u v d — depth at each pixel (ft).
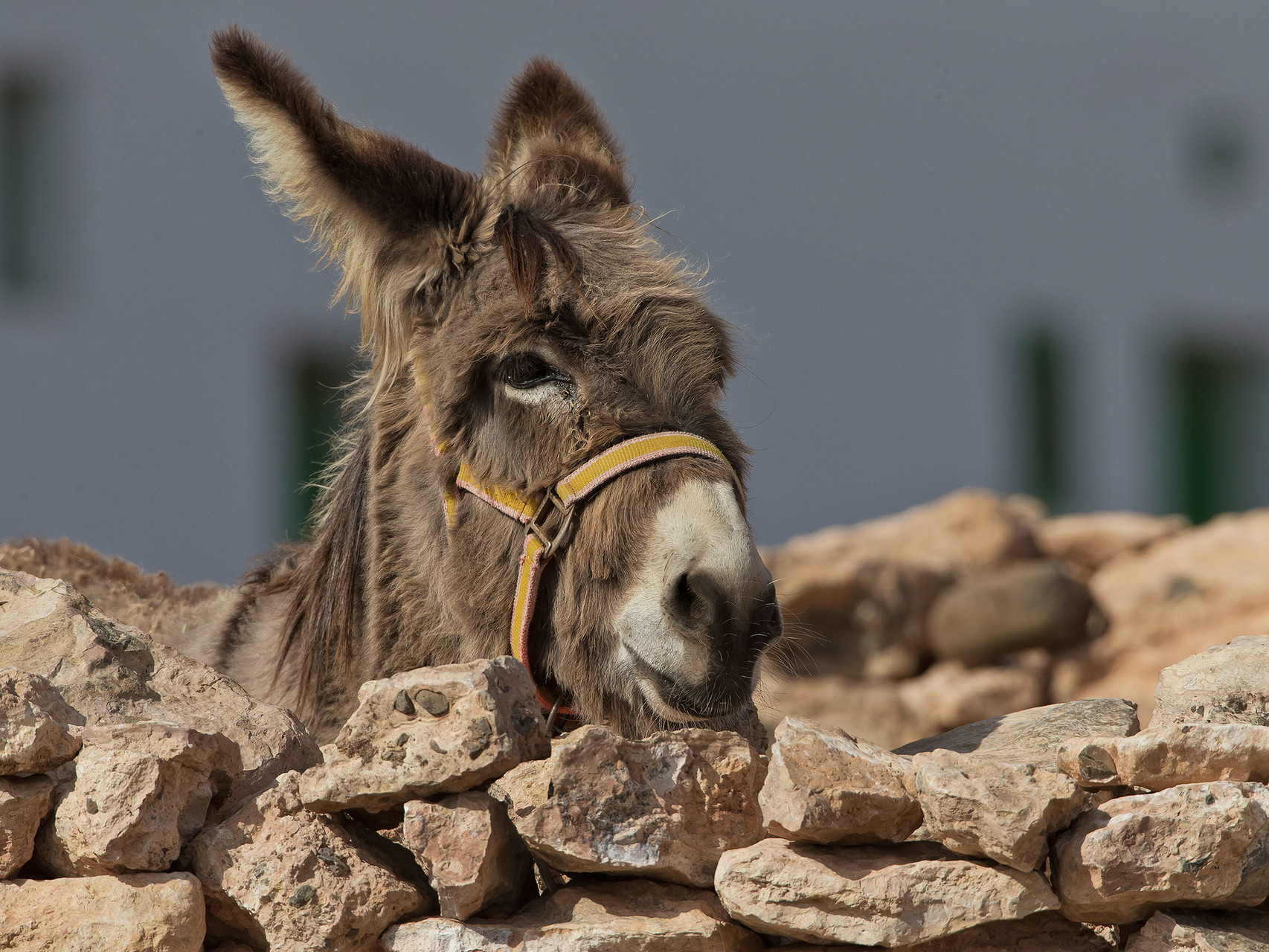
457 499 33.71
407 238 34.71
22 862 24.52
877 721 94.99
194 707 27.40
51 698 25.40
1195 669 29.25
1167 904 23.17
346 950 23.45
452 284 34.71
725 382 36.76
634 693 30.96
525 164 39.29
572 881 24.93
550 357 32.19
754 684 29.91
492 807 23.58
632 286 33.27
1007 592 102.17
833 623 106.63
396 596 35.70
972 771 23.04
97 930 23.49
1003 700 95.61
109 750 24.16
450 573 33.78
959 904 22.79
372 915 23.49
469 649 33.81
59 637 27.89
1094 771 24.72
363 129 34.71
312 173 33.55
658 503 30.50
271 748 26.66
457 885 22.95
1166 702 29.17
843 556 111.14
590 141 43.42
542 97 44.93
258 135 33.50
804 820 22.63
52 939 23.47
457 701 23.90
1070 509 159.22
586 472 31.32
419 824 23.18
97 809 23.58
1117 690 95.45
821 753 23.70
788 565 109.09
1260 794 23.21
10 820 24.11
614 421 31.68
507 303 32.71
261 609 41.24
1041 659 101.19
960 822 22.53
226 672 40.42
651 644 29.76
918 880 22.86
